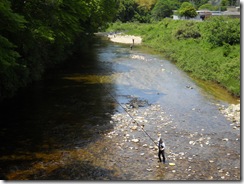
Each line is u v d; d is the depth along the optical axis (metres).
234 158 20.62
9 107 29.31
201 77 41.84
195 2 146.88
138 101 32.06
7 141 22.50
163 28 83.75
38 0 30.20
